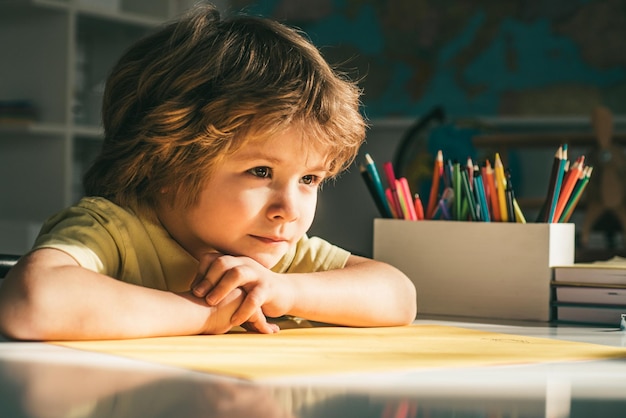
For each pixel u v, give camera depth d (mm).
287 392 464
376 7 5168
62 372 523
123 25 3561
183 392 457
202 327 749
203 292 767
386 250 1096
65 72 3281
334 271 896
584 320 989
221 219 827
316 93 819
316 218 4445
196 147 807
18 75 3371
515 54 4996
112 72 902
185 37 853
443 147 4383
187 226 863
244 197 815
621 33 4855
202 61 825
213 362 569
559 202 1043
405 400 450
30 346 650
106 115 902
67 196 3312
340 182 4484
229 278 761
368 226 4426
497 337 785
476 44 5047
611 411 438
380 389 481
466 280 1051
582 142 3822
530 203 3783
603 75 4887
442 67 5094
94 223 837
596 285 979
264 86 804
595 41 4891
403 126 4898
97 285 713
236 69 819
